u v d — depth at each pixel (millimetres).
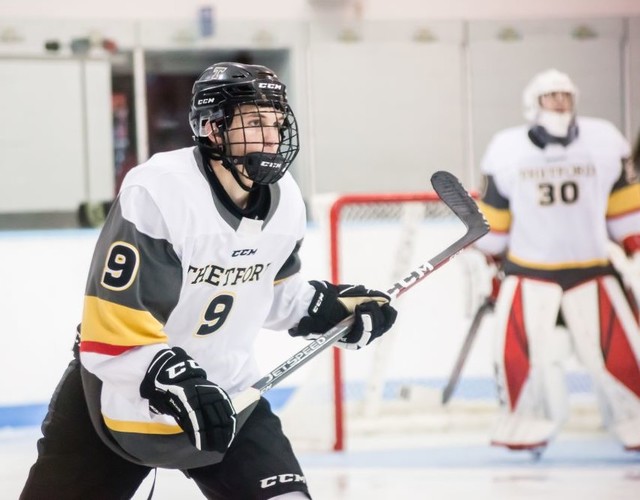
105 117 19312
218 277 6027
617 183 13539
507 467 12828
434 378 15242
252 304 6348
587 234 13578
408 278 7199
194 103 5980
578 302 13664
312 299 6723
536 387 13578
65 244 15664
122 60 19391
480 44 20703
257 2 20484
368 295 6879
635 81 20938
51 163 19062
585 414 15461
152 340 5691
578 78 20922
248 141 5844
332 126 20453
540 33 20781
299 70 20266
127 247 5680
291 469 6109
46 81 18953
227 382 6473
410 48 20516
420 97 20656
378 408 15023
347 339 6824
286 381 15844
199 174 5875
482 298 15016
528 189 13477
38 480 6258
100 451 6246
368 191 20656
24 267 15469
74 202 19219
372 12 20938
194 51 19719
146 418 6027
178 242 5773
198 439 5480
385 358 14992
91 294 5781
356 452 13852
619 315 13688
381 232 14992
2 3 19312
